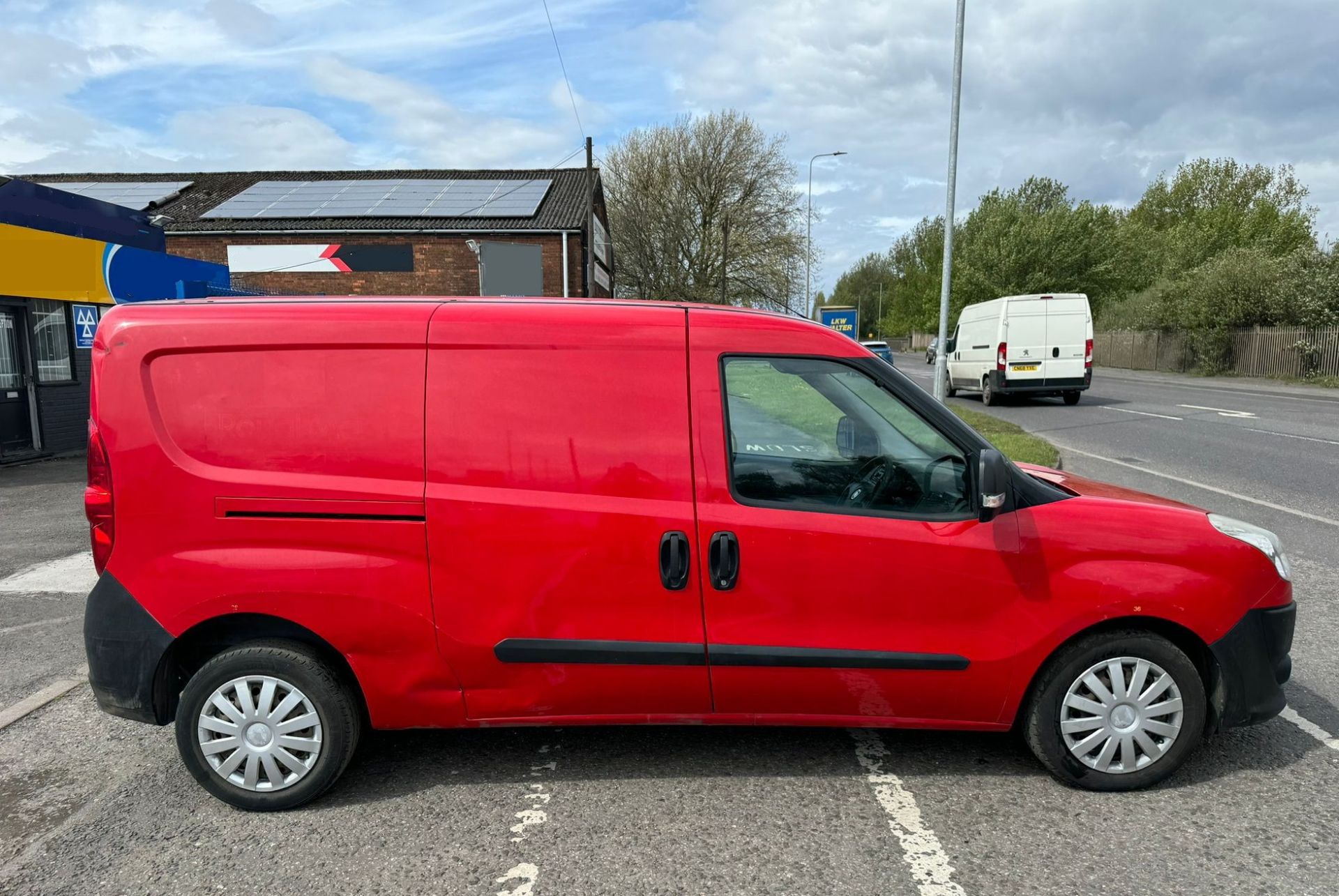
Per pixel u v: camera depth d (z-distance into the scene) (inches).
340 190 1096.8
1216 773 124.6
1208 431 546.3
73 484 407.2
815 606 116.5
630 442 116.3
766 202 1551.4
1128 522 119.0
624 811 115.9
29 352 489.7
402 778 126.1
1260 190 2071.9
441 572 115.6
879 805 116.6
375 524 115.3
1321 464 408.5
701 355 118.3
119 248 491.5
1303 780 122.3
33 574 245.9
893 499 118.6
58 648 186.9
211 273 579.2
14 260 423.2
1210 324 1207.6
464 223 989.8
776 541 115.3
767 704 120.2
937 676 118.3
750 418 117.9
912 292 3262.8
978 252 1980.8
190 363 115.7
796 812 115.0
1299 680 158.1
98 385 115.9
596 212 1246.3
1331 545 255.0
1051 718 119.1
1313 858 103.3
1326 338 1031.0
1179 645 122.8
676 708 120.6
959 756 131.1
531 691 118.9
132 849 108.8
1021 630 117.2
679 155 1545.3
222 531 115.3
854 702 120.1
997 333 756.0
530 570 115.7
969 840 108.2
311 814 116.7
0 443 472.1
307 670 116.2
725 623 116.8
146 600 115.8
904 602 116.6
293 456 115.6
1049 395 795.4
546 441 116.0
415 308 118.3
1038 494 120.5
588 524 114.9
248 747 117.0
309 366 115.9
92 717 151.4
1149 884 98.7
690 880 100.5
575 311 119.1
